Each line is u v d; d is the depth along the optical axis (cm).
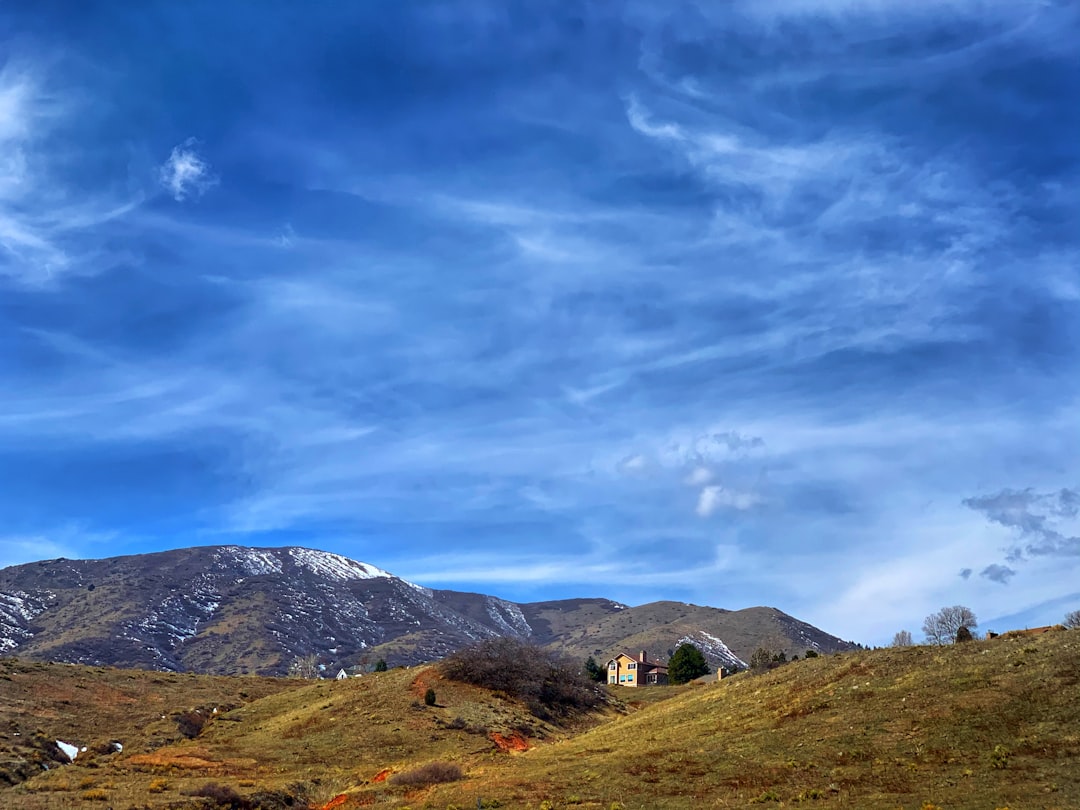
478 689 8375
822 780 3819
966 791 3388
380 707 7600
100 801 4297
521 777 4466
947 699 4481
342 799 4653
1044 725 3912
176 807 4234
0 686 7669
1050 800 3148
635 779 4200
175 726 7138
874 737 4256
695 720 5694
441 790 4419
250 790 4791
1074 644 4762
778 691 5666
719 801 3681
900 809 3247
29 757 5772
